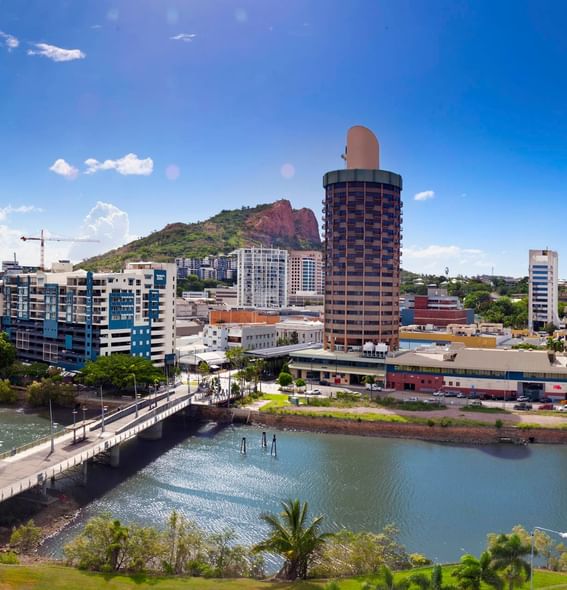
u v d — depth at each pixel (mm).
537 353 197500
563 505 109188
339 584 69562
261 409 173750
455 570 65812
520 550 62531
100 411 181625
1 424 167250
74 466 124438
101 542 77312
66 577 70125
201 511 105750
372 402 180500
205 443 150750
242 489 116625
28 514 100625
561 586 64625
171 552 78125
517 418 161250
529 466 131875
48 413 181375
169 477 123625
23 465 109188
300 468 129875
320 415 165875
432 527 99500
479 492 115375
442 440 153625
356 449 145125
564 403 178875
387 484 119625
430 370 199000
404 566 77125
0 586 64875
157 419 150625
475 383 192000
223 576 74875
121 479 122062
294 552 72500
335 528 98562
